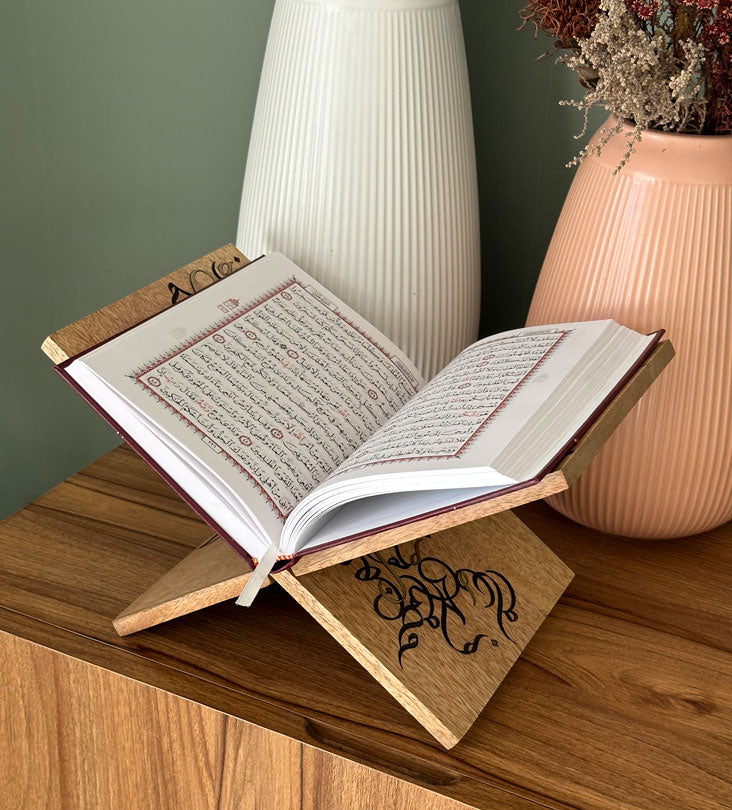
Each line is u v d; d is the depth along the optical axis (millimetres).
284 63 729
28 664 630
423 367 802
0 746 679
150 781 634
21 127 1009
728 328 626
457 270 786
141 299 647
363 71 703
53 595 654
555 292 682
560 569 671
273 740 569
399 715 580
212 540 683
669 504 674
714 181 605
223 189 1021
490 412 543
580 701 587
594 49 585
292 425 609
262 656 619
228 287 669
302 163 733
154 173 1030
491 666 588
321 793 573
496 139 916
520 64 874
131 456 814
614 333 597
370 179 728
